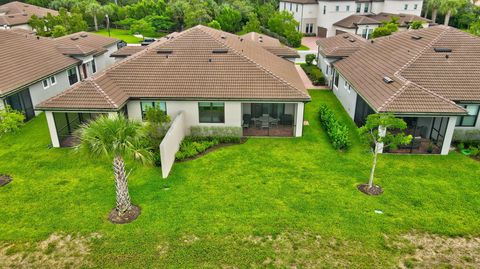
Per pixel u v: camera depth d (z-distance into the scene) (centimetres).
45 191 1780
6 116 1892
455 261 1348
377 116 1731
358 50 3375
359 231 1489
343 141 2194
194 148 2192
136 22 6806
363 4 6669
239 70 2462
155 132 2162
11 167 2012
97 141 1414
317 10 6675
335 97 3278
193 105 2339
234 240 1440
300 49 5450
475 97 2205
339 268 1306
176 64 2511
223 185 1831
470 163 2067
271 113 2659
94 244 1421
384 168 2005
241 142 2338
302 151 2208
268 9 6838
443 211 1625
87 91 2209
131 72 2464
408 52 2622
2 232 1485
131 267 1309
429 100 2106
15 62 2767
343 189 1792
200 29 2823
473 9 7231
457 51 2509
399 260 1346
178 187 1811
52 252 1383
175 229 1501
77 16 5984
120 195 1552
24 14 6700
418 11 6669
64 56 3353
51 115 2175
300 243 1423
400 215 1593
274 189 1794
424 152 2195
